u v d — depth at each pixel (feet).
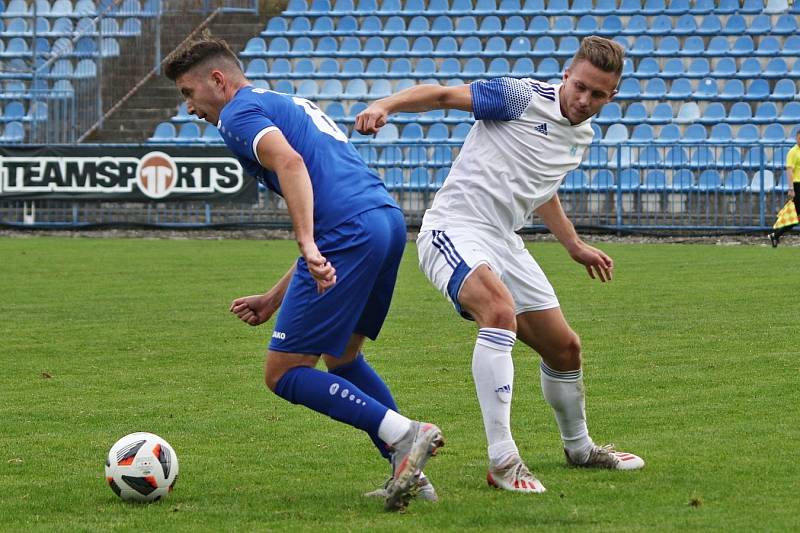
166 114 156.97
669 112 150.92
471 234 31.32
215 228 134.62
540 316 32.14
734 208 130.82
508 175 31.45
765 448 35.06
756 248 115.03
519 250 32.48
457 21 170.91
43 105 153.48
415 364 52.80
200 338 61.00
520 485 29.96
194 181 132.46
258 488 31.22
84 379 49.96
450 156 138.92
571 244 34.76
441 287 31.37
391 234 29.37
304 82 161.89
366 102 157.99
